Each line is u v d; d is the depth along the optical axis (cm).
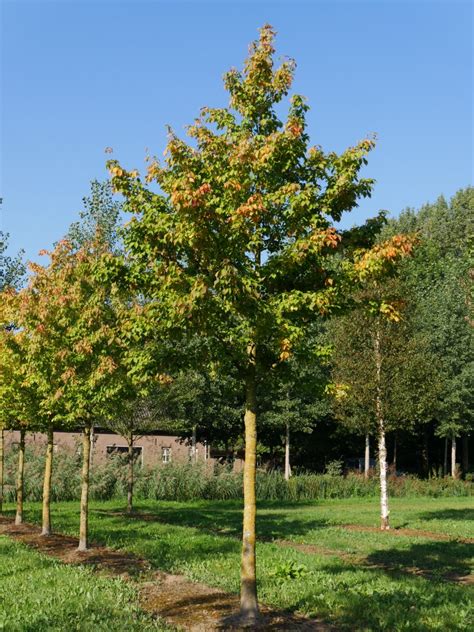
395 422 1919
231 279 690
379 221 871
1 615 723
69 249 1426
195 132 852
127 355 945
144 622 707
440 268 5412
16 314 1376
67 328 1316
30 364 1345
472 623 721
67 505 2472
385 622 712
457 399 3962
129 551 1231
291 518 2086
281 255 776
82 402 1251
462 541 1513
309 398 3881
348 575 994
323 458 4819
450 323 4109
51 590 849
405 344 1969
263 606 796
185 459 3269
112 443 3750
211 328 779
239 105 889
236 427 3906
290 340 730
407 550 1339
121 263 849
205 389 3275
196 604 798
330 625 714
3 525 1741
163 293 806
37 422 1562
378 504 2828
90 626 681
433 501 3052
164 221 793
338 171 833
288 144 808
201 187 705
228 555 1166
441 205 7706
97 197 2456
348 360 1997
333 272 822
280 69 883
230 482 3005
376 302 836
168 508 2425
